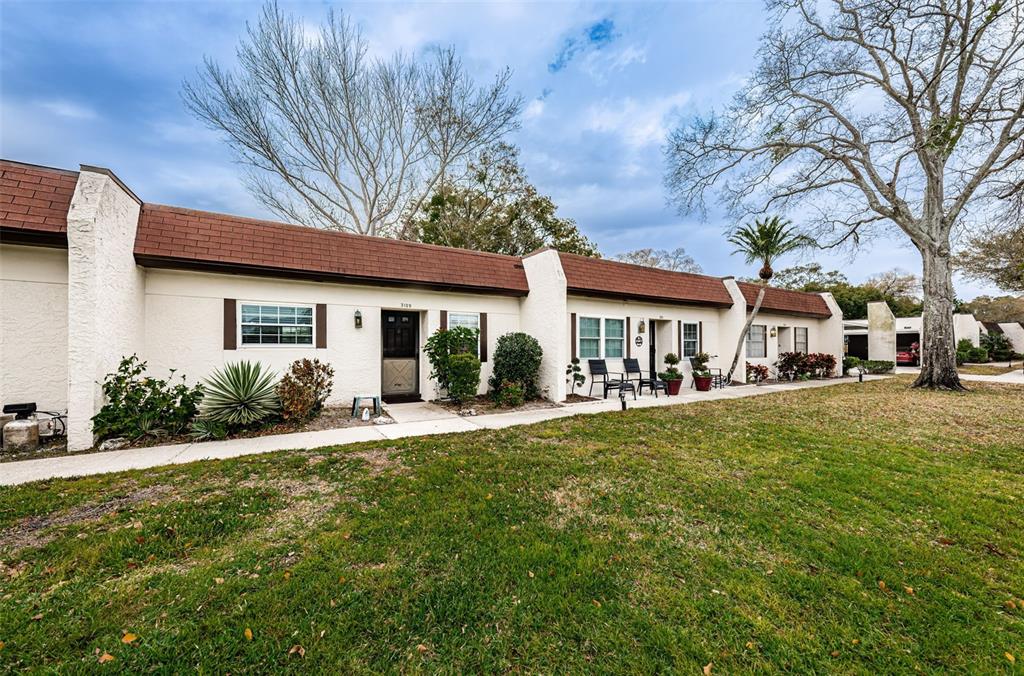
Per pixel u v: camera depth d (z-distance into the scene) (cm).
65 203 561
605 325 1123
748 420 709
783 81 1141
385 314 942
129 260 616
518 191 2052
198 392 615
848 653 202
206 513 335
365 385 853
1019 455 506
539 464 468
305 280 793
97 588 241
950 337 1120
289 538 299
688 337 1296
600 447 538
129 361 589
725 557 284
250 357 747
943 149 945
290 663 190
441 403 909
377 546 289
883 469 458
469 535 305
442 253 952
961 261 1845
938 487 403
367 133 1658
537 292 1002
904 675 189
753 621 222
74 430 520
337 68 1509
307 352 799
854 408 827
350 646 201
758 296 1311
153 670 186
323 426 672
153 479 412
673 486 407
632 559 279
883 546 298
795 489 401
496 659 196
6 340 558
